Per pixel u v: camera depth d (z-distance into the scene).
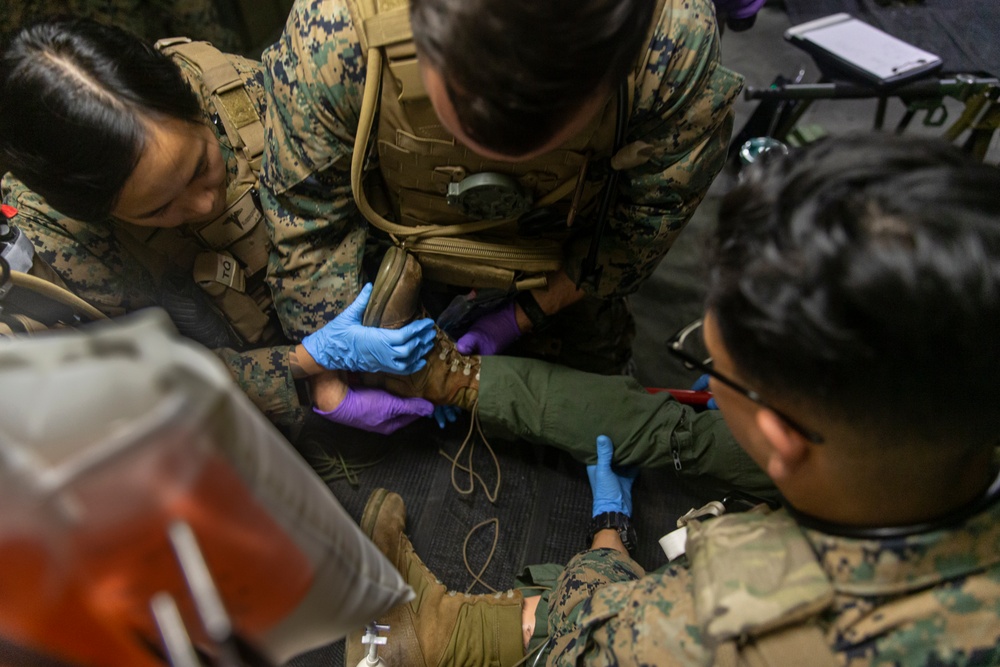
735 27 1.51
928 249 0.37
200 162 1.03
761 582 0.50
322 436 1.42
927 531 0.47
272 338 1.45
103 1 1.57
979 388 0.40
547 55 0.56
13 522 0.27
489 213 1.06
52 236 1.15
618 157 0.97
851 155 0.42
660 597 0.59
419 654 1.11
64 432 0.27
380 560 0.51
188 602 0.33
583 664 0.65
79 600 0.31
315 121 0.95
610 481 1.27
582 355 1.52
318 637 0.48
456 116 0.66
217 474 0.31
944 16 1.80
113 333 0.26
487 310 1.39
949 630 0.47
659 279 1.83
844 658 0.48
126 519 0.29
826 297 0.39
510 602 1.14
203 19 1.78
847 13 1.83
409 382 1.28
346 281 1.20
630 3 0.57
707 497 1.37
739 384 0.49
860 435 0.43
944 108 1.66
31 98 0.84
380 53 0.84
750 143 1.73
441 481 1.38
